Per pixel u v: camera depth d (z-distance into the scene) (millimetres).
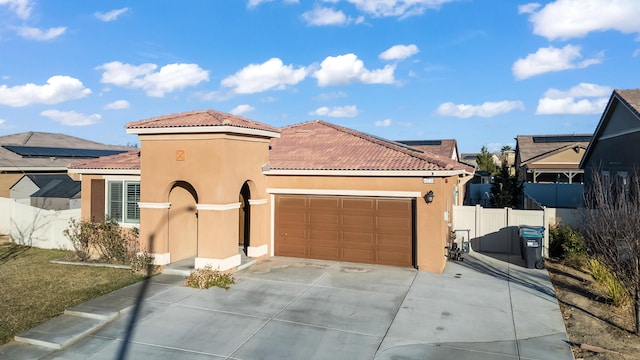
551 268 14141
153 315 9633
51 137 36844
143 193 13594
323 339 8445
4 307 9969
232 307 10156
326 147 17156
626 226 8734
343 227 14711
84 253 14938
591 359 7648
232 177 13047
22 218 18547
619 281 9016
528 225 15977
